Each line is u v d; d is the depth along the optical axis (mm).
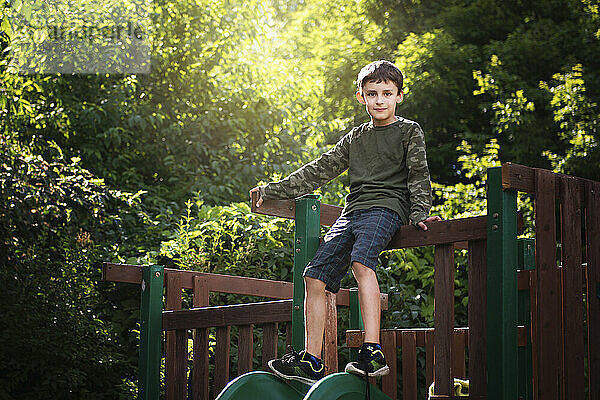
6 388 6043
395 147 3084
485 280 2805
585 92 9625
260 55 10133
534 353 3566
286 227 6977
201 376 4508
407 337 3816
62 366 6172
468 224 2844
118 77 9766
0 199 6457
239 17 9898
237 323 4367
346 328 6602
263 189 3352
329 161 3275
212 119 9438
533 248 4434
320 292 3078
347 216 3133
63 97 9250
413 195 3010
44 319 6191
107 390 6375
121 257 6980
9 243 6484
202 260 6516
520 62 11297
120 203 8016
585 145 8656
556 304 2852
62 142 9266
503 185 2703
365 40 12656
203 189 8789
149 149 9562
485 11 12359
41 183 6805
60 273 6570
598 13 11031
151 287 4637
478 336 2801
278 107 9766
